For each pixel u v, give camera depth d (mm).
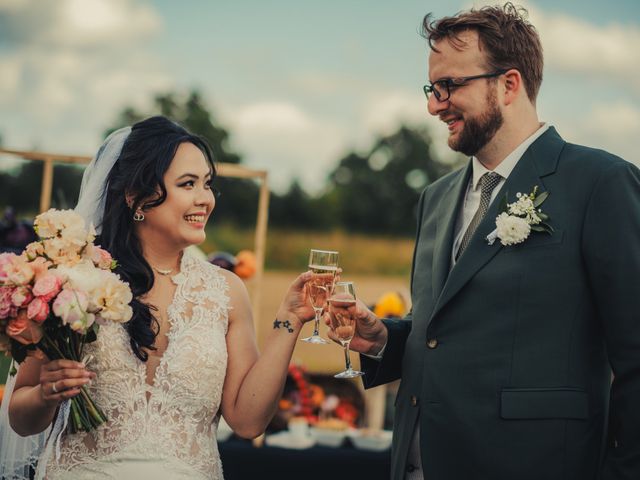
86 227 2428
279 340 2375
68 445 2211
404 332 2469
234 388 2375
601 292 2049
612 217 2053
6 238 3525
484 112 2236
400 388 2396
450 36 2262
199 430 2270
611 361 2049
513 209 2152
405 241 18391
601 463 2076
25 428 2234
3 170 14242
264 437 3809
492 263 2182
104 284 2055
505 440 2086
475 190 2379
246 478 3689
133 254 2369
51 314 2020
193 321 2330
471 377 2148
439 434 2182
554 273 2102
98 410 2156
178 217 2344
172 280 2416
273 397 2330
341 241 18156
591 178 2133
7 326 2012
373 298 9531
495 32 2223
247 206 16812
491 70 2227
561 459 2051
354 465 3689
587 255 2076
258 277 3824
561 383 2072
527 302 2113
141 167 2334
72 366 2047
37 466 2336
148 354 2279
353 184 18766
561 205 2145
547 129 2320
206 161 2424
